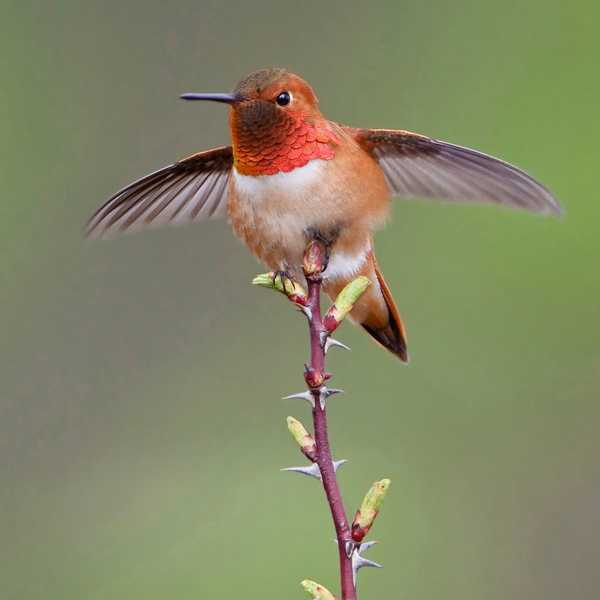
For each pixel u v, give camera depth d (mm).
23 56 14953
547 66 15477
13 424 13703
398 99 15422
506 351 13805
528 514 12719
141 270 14172
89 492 13281
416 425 13406
